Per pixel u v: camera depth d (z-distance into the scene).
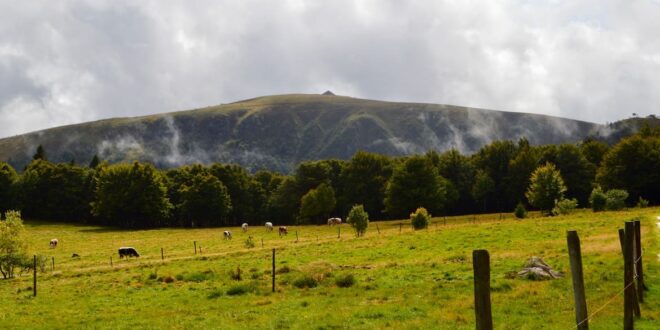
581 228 54.72
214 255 59.53
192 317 25.11
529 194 100.69
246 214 166.25
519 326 18.47
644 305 19.41
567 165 130.38
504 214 117.62
